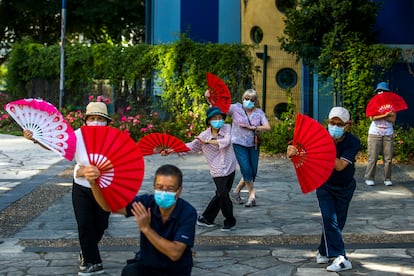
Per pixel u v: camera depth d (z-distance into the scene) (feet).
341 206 22.54
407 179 43.42
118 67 67.67
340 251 22.54
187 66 62.59
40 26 109.29
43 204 34.71
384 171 43.11
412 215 32.09
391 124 40.42
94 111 21.93
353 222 30.42
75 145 18.94
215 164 28.27
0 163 49.88
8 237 27.66
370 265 23.39
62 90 70.69
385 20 66.08
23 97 78.23
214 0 74.74
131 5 101.30
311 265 23.41
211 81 31.78
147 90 66.69
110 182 15.76
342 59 57.72
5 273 22.53
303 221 30.63
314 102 64.28
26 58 76.23
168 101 64.03
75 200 21.68
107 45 69.05
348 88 58.03
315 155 19.42
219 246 26.11
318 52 59.77
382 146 40.63
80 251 23.50
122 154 15.61
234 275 22.27
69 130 18.89
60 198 36.37
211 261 23.94
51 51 74.13
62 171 46.11
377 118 40.06
